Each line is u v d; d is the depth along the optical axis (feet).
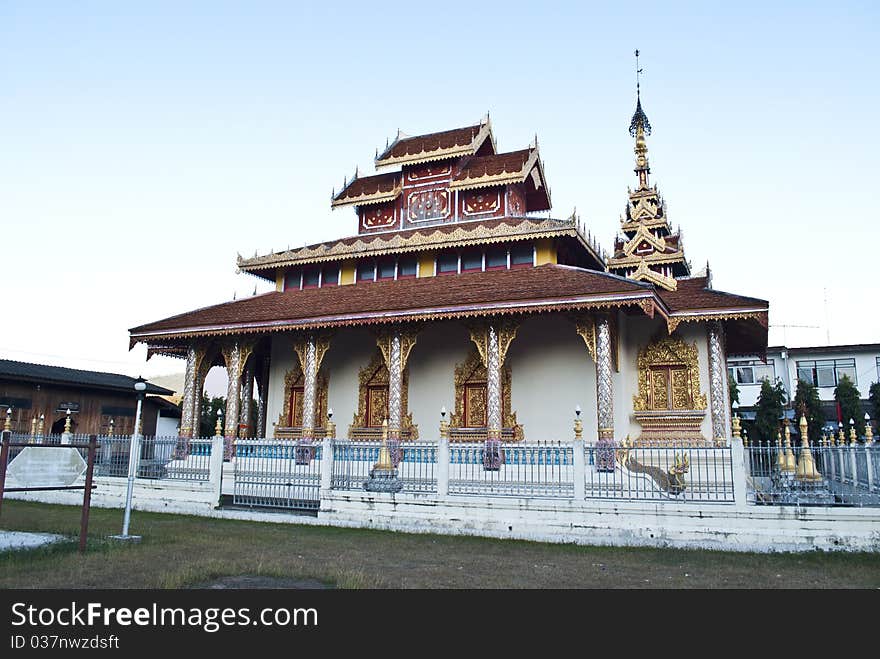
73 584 30.09
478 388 73.61
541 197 95.45
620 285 60.34
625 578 34.35
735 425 45.68
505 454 56.44
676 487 46.75
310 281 87.97
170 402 127.75
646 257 83.05
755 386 146.72
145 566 34.50
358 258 83.92
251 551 40.40
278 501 59.93
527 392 70.79
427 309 65.82
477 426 72.43
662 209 91.86
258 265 88.69
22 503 68.13
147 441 66.69
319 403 81.25
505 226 76.18
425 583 32.14
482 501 49.70
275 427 83.56
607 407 60.13
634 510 45.75
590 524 46.52
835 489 53.57
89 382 107.14
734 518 43.70
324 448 56.13
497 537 48.55
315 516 55.16
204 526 52.47
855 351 140.97
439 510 50.80
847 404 120.57
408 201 90.79
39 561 34.71
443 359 75.87
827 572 36.17
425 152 87.76
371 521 52.80
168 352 98.37
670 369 69.77
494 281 71.00
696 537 44.16
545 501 47.96
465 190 87.35
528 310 61.87
